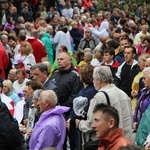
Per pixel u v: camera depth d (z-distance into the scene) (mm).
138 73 21031
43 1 48031
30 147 15422
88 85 16828
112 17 47875
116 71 22031
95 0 55000
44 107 15406
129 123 15203
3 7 41844
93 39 34875
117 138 12430
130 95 21391
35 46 31359
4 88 21453
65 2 51188
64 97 18641
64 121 15602
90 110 15359
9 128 15180
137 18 50875
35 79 18016
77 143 16859
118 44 25547
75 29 38312
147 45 25734
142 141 14891
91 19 43531
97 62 24766
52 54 34562
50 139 15125
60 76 18875
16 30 39656
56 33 35312
